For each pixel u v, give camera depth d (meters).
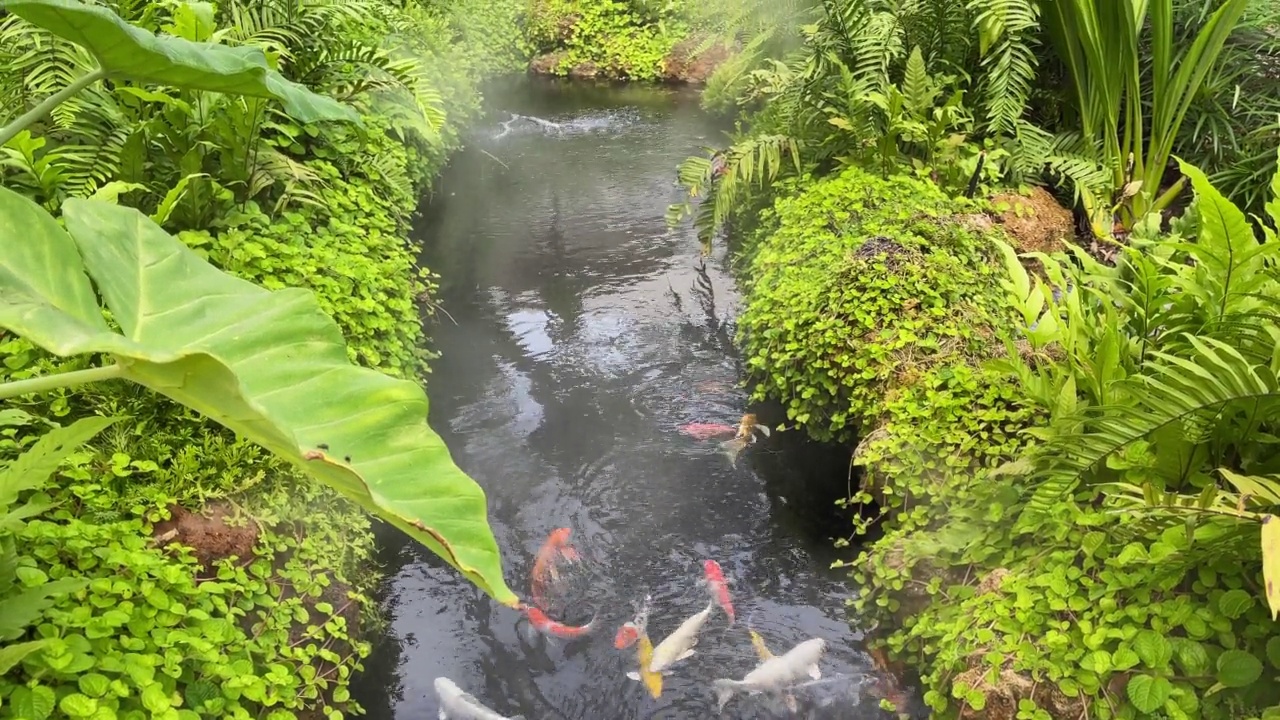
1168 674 2.45
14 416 2.70
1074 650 2.62
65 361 3.21
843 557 3.98
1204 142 5.83
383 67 5.61
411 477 1.61
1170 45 5.39
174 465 3.09
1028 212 5.51
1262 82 5.86
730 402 5.10
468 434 4.80
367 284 4.38
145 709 2.26
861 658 3.45
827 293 4.65
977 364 4.08
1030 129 5.98
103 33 1.70
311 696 2.78
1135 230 3.99
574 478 4.50
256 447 3.25
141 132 3.99
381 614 3.61
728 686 3.35
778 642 3.56
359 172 5.60
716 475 4.51
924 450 3.67
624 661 3.49
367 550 3.67
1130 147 5.88
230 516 3.07
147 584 2.52
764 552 4.04
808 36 6.60
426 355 5.15
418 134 6.67
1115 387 2.92
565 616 3.71
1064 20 5.68
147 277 1.86
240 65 2.03
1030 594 2.82
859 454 3.92
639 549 4.06
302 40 5.37
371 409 1.69
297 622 3.02
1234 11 5.11
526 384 5.28
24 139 3.60
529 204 7.85
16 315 1.38
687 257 6.88
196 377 1.30
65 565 2.55
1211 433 2.72
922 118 5.82
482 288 6.40
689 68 11.85
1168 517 2.58
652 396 5.17
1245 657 2.37
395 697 3.33
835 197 5.49
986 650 2.81
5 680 2.16
